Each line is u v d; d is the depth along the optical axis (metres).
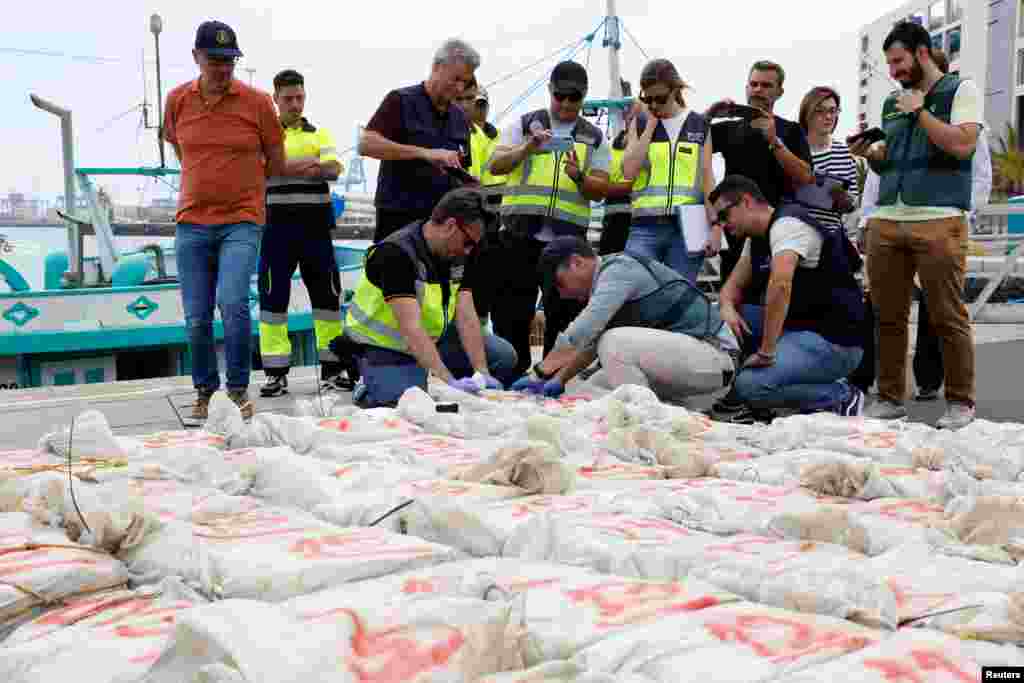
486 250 5.73
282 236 6.83
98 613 1.79
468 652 1.45
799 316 5.35
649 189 6.15
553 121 6.22
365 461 3.24
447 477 2.89
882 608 1.61
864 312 5.37
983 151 5.41
